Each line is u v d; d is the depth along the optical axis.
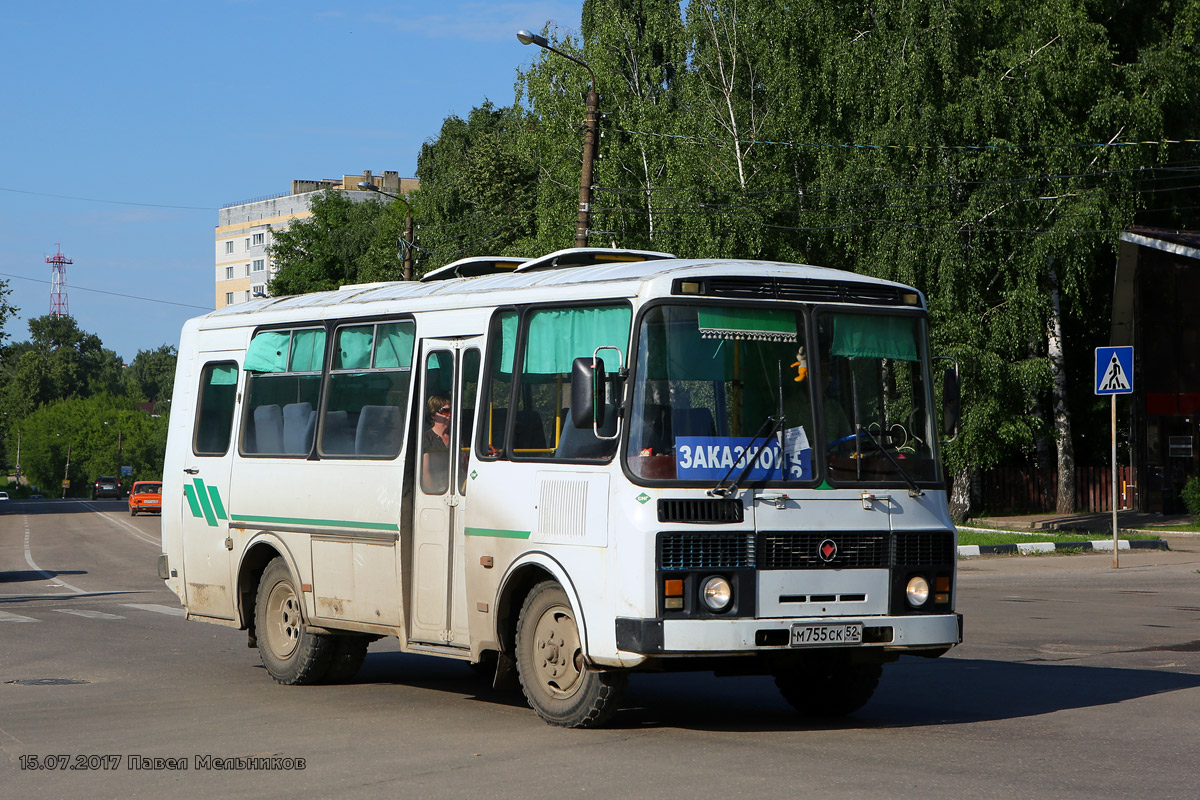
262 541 11.28
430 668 12.14
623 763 7.27
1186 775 6.82
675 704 9.55
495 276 9.91
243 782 7.05
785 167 33.34
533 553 8.48
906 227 30.56
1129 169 31.05
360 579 10.16
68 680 11.27
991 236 30.95
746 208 32.75
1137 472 35.09
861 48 31.36
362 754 7.75
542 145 40.50
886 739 7.97
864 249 32.47
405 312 10.04
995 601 16.98
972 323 30.30
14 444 175.38
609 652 7.86
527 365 8.84
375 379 10.27
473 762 7.40
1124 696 9.61
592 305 8.43
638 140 37.19
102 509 79.06
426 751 7.79
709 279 8.19
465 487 9.16
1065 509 36.34
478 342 9.31
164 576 12.84
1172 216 37.66
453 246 53.31
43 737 8.47
